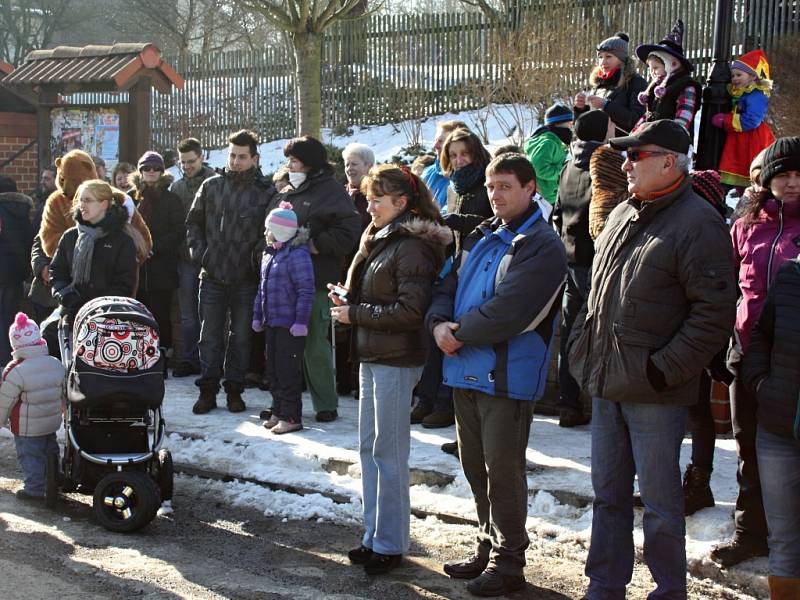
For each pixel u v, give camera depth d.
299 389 7.09
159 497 5.55
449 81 19.08
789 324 4.01
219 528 5.68
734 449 6.20
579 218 6.60
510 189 4.56
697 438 5.18
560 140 7.39
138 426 5.89
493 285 4.57
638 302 4.11
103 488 5.59
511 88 16.47
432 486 5.97
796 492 4.10
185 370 9.16
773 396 4.03
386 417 4.87
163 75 12.77
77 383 5.64
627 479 4.35
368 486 5.05
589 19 17.38
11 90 13.39
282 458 6.56
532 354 4.55
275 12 15.39
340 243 7.12
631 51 17.23
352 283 5.04
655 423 4.14
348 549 5.33
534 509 5.52
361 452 5.07
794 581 4.11
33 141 14.84
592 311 4.35
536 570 4.95
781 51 13.77
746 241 4.70
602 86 7.16
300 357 7.05
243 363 7.70
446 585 4.81
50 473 5.90
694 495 5.18
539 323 4.59
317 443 6.72
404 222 4.85
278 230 6.85
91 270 6.79
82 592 4.66
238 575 4.93
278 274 6.94
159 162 8.91
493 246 4.67
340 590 4.74
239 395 7.71
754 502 4.66
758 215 4.66
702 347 3.98
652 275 4.07
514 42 16.97
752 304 4.61
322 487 6.09
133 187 9.21
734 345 4.64
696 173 5.00
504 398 4.56
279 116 20.50
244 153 7.52
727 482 5.62
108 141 12.80
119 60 12.55
